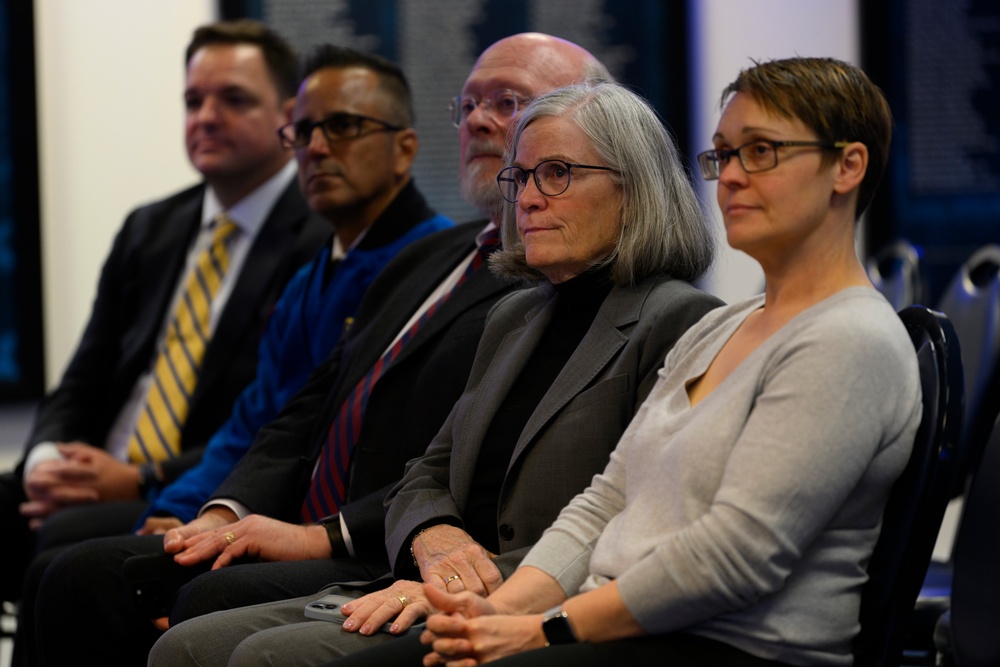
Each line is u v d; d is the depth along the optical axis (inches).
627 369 201.8
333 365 291.3
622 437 187.5
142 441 360.8
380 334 274.4
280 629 195.3
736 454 156.7
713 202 460.8
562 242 211.3
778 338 163.9
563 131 212.7
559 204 211.2
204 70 382.6
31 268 469.1
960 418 163.8
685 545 154.7
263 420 318.0
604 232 212.7
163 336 379.6
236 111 379.6
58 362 476.1
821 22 477.4
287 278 356.2
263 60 386.0
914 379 161.8
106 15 477.7
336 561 238.7
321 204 317.4
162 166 479.5
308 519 274.2
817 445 152.6
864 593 165.2
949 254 477.7
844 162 165.8
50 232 475.2
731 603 153.8
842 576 161.2
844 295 164.2
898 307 356.8
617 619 157.2
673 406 176.4
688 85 474.6
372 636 194.1
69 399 386.9
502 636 160.4
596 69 281.1
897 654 163.0
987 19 476.4
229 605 223.1
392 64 326.0
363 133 315.0
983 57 477.4
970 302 299.4
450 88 481.1
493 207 269.0
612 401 199.8
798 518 152.5
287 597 227.9
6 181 469.1
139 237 393.4
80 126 476.4
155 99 479.5
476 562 196.5
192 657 202.7
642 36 477.7
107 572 258.5
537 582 177.5
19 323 469.1
